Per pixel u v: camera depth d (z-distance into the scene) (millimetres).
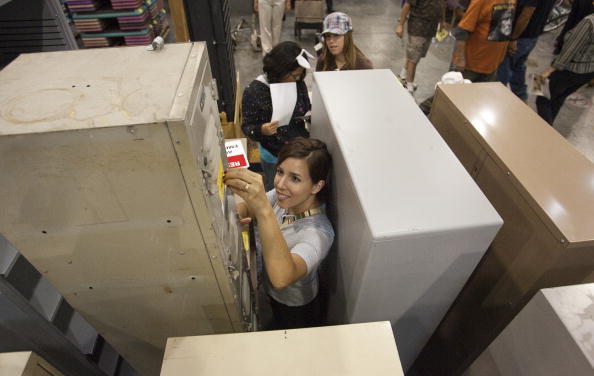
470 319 1329
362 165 977
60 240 750
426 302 1064
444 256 896
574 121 3520
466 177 955
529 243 1016
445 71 4395
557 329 723
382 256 850
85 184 639
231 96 2494
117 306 977
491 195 1194
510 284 1103
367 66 2385
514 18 2945
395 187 913
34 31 1268
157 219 725
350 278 1048
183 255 825
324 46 2400
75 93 631
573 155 1148
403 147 1049
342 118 1163
